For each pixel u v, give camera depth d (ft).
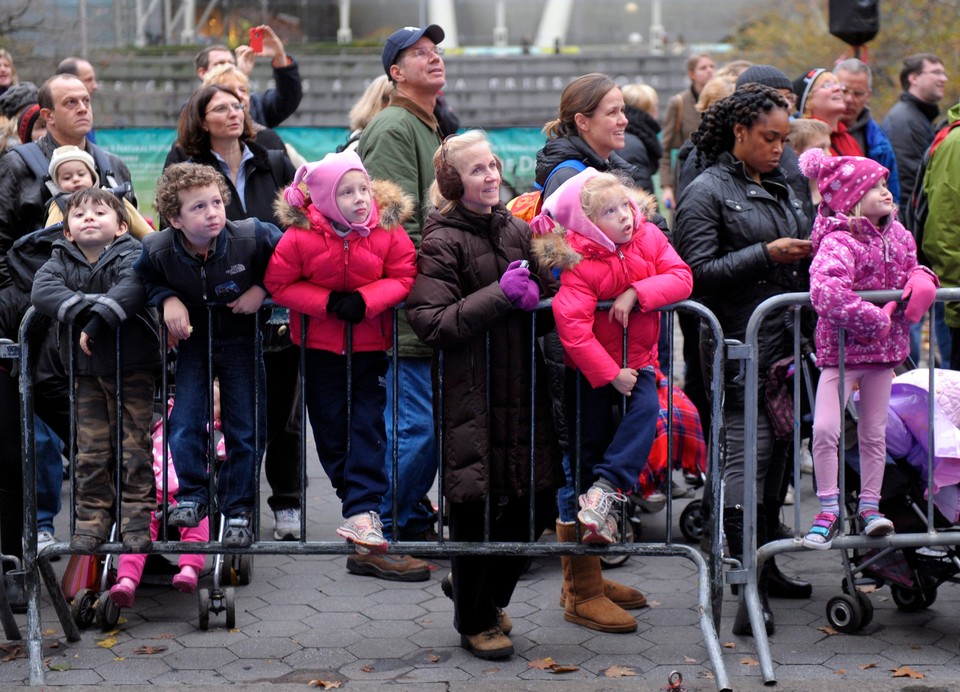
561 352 21.48
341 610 23.82
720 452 20.71
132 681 20.31
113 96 97.35
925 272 20.99
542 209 20.24
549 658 21.29
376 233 19.76
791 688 19.81
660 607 23.94
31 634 20.79
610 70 106.93
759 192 23.20
